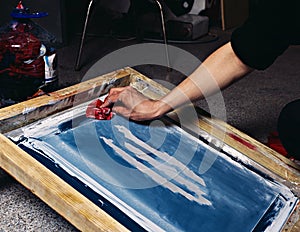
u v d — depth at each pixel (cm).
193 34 254
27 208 102
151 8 253
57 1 219
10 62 133
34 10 220
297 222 75
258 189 82
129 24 260
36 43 135
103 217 64
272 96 188
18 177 73
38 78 136
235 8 292
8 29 138
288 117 103
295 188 84
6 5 217
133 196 74
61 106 94
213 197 78
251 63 88
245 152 91
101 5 262
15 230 95
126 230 62
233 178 84
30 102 90
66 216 67
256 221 74
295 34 88
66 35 227
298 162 119
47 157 79
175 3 253
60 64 203
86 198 67
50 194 68
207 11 282
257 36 87
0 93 135
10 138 83
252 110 172
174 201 75
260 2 90
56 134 87
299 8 84
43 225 97
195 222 71
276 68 224
